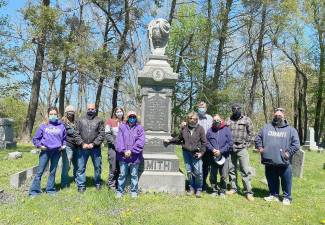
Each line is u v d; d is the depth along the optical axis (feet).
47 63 73.10
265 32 97.04
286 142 28.78
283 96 172.86
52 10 61.62
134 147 28.17
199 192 29.17
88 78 79.25
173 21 100.27
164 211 24.45
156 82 32.12
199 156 29.12
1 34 65.72
